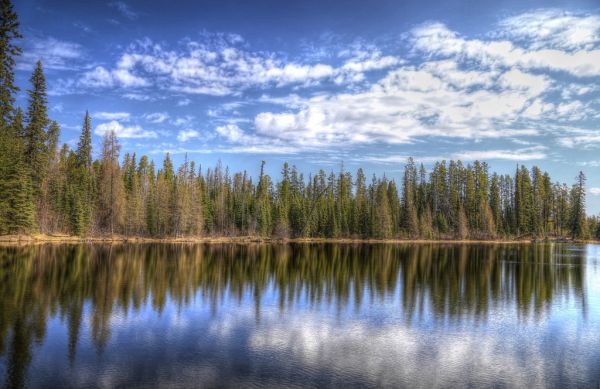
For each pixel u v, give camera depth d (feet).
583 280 118.01
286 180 397.80
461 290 98.02
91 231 240.73
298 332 59.57
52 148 250.16
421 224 357.41
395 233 354.54
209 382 41.22
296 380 42.42
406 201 377.50
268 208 335.88
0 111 135.33
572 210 385.70
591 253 226.17
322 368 46.01
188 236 296.30
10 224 188.65
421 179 413.59
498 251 233.14
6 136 183.01
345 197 389.19
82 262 127.85
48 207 221.46
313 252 207.92
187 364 45.73
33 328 56.95
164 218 284.20
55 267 114.32
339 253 203.10
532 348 55.16
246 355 49.24
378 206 362.12
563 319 71.51
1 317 61.87
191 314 68.08
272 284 101.09
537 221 377.09
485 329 63.98
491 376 45.39
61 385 39.42
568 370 47.65
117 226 261.85
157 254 167.94
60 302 72.84
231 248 223.30
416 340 57.36
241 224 348.38
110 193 256.52
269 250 216.54
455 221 368.48
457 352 52.85
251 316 68.23
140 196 282.15
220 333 57.88
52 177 233.35
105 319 62.95
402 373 45.39
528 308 79.71
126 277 102.94
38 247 169.99
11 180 185.16
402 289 97.60
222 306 74.84
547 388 42.68
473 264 157.28
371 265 148.46
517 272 134.10
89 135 285.23
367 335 59.11
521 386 43.06
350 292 92.48
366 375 44.47
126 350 49.52
